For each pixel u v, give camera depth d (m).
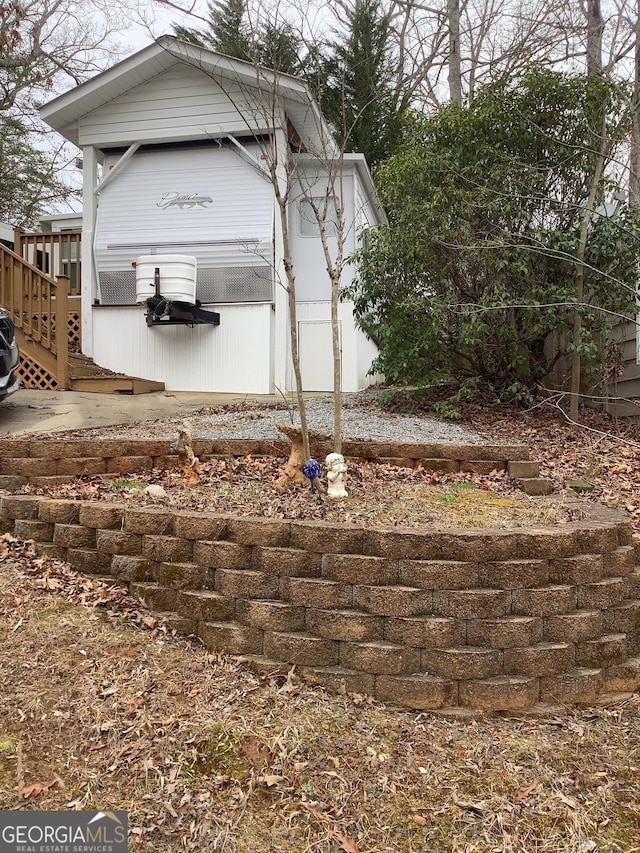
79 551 3.34
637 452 5.88
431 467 4.94
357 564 2.73
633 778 2.33
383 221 13.52
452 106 7.45
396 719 2.56
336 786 2.22
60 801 2.08
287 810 2.12
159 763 2.24
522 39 14.41
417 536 2.74
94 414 6.89
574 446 6.04
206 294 9.76
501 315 6.98
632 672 2.85
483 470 4.91
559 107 7.07
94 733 2.33
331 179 4.39
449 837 2.05
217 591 2.95
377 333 7.29
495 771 2.32
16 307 8.42
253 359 9.55
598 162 6.73
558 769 2.35
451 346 7.40
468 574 2.70
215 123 9.40
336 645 2.72
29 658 2.66
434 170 7.15
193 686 2.62
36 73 18.17
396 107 15.96
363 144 14.86
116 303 10.04
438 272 7.37
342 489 3.76
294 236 10.49
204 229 9.66
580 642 2.76
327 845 2.00
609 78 7.13
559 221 7.23
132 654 2.77
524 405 7.50
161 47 8.77
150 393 9.09
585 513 3.49
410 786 2.24
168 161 9.83
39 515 3.55
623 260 6.76
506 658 2.66
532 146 7.18
